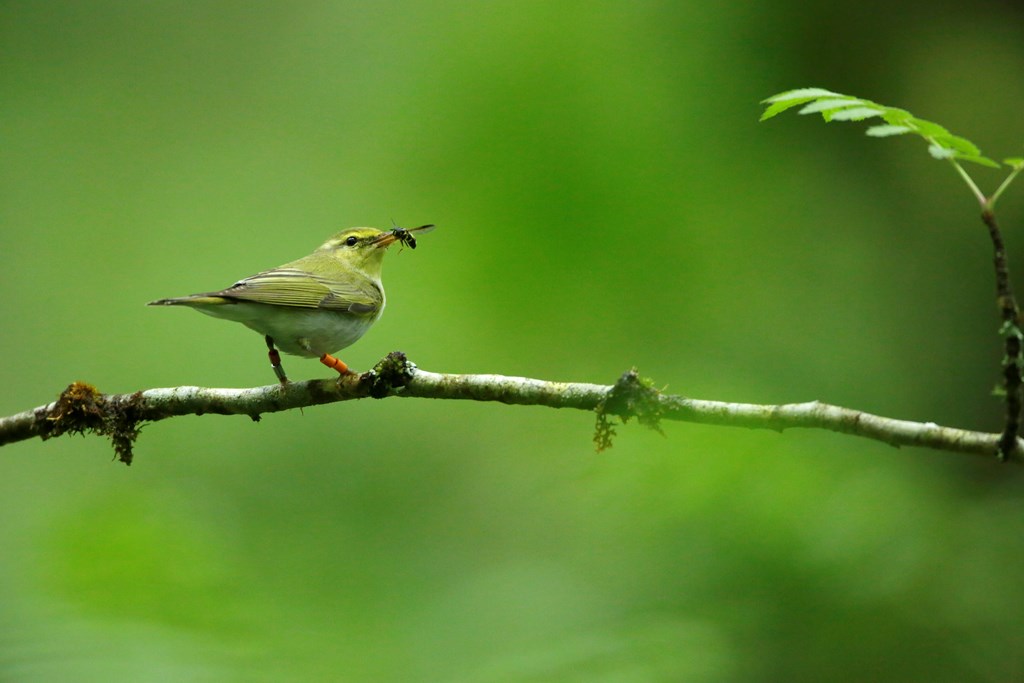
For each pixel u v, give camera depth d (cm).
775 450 1057
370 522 1327
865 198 1418
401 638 1006
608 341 1372
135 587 1010
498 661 948
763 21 1461
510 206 1420
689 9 1475
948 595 960
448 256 1433
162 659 882
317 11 1762
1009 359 561
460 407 1442
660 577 1009
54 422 809
